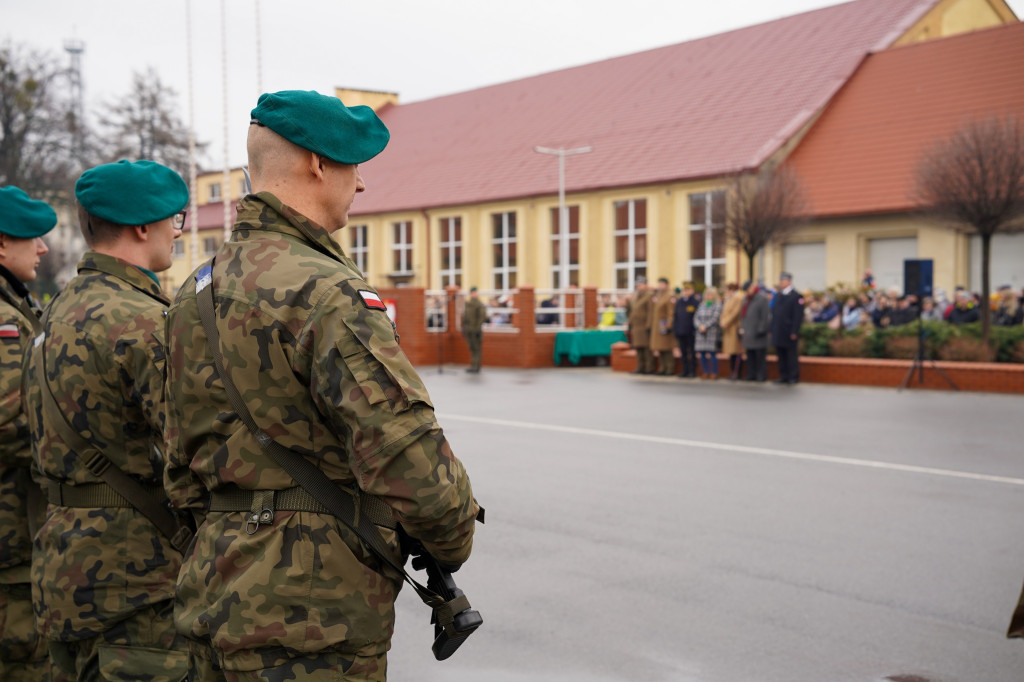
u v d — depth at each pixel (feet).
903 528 21.31
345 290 6.30
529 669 13.62
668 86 122.83
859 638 14.69
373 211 136.15
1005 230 58.29
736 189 79.00
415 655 14.32
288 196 6.76
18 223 10.95
